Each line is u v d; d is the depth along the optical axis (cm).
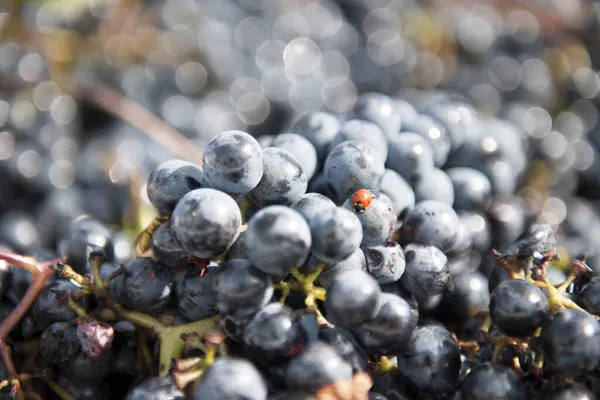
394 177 37
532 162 49
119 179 48
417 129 39
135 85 52
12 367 36
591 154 51
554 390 34
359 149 36
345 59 58
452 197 39
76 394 36
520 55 58
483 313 38
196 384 32
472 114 41
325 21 59
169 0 56
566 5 59
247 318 33
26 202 49
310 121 38
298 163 36
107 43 53
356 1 60
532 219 44
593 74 55
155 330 35
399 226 37
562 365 34
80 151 50
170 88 53
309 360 33
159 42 54
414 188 38
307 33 58
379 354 35
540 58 57
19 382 36
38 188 49
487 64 57
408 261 35
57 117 50
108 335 35
